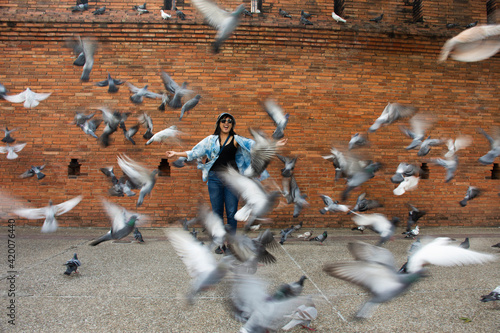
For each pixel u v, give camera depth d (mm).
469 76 8258
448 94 8195
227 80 7824
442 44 8078
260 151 4445
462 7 8375
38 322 3146
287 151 7840
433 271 4801
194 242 2822
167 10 7906
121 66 7785
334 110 7945
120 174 7688
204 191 7777
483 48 3074
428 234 7391
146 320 3215
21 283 4172
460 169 8203
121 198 7734
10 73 7703
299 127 7879
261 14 7875
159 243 6379
